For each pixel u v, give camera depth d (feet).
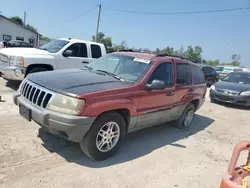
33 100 12.20
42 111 11.30
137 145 15.25
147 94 14.06
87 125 11.14
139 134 17.35
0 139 13.52
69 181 10.46
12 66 24.89
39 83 12.51
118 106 12.21
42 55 25.73
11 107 19.44
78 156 12.75
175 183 11.43
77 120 10.75
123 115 13.51
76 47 28.37
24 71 24.54
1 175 10.30
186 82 18.29
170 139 17.12
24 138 14.03
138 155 13.79
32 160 11.83
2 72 26.55
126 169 12.05
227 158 15.14
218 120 24.75
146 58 15.69
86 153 12.23
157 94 14.93
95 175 11.16
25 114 12.37
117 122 12.69
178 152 15.01
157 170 12.39
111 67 15.74
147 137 16.96
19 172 10.69
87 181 10.62
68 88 11.47
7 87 26.71
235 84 34.22
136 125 14.20
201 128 21.03
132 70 14.83
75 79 12.88
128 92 12.91
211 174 12.75
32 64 25.03
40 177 10.52
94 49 30.04
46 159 12.09
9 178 10.18
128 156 13.51
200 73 21.06
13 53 25.25
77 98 10.86
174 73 16.83
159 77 15.35
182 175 12.25
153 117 15.31
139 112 13.80
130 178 11.31
